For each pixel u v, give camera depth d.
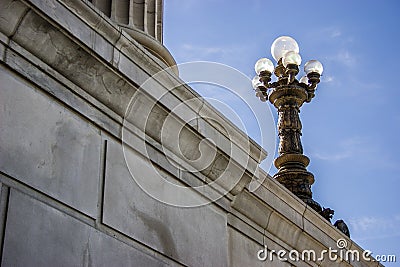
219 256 12.79
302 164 19.30
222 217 13.22
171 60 13.68
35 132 9.94
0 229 9.12
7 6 9.76
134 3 13.67
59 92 10.45
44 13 10.06
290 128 19.88
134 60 11.40
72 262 9.89
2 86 9.66
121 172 11.14
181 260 11.86
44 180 9.87
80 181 10.41
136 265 10.91
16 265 9.16
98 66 10.84
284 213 14.77
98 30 10.89
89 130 10.80
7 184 9.38
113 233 10.73
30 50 10.12
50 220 9.75
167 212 11.85
